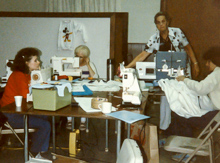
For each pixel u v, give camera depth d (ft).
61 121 12.32
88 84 9.49
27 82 7.93
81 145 10.00
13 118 7.28
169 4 17.75
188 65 11.48
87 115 5.83
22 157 8.90
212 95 7.79
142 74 10.58
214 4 15.74
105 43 15.23
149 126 5.64
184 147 6.41
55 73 11.14
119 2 19.42
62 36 15.30
